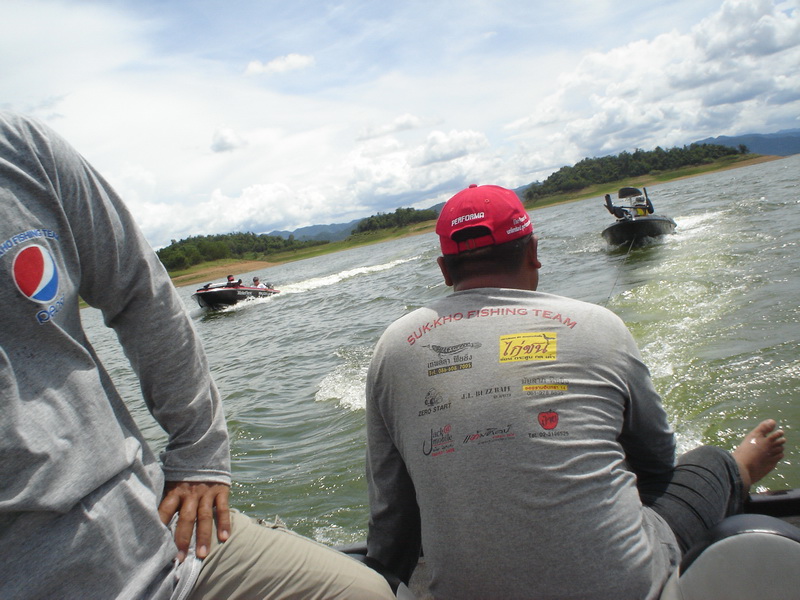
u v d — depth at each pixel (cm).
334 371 859
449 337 155
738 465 190
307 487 470
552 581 133
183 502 134
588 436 141
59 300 108
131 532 113
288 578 138
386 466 171
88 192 121
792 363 515
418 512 178
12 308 100
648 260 1334
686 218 2056
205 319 2459
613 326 155
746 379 506
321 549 149
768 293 758
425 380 153
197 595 130
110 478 111
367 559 174
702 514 167
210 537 133
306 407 694
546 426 140
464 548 139
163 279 137
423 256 3525
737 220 1731
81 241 118
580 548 133
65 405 105
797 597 116
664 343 645
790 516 219
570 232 2878
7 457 96
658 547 145
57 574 101
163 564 118
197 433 139
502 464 139
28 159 109
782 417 429
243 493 478
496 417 142
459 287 173
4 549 98
